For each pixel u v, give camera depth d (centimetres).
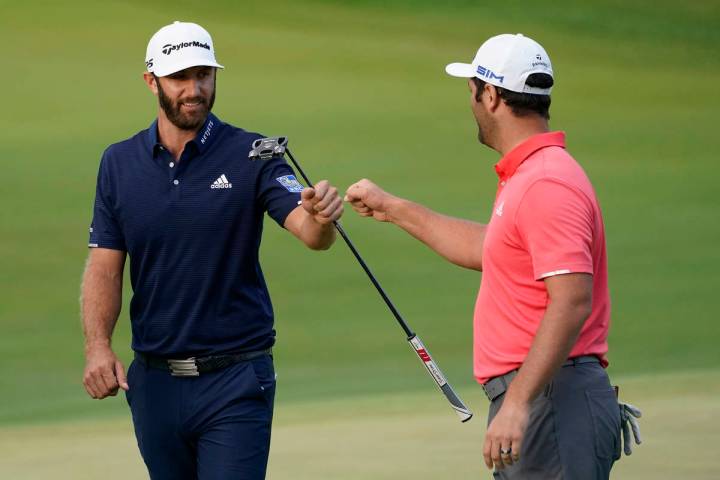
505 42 1412
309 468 2264
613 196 6844
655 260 5444
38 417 3109
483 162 7406
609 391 1384
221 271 1545
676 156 7956
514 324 1378
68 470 2355
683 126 8856
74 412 3192
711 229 6072
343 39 10956
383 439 2542
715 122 9019
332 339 4206
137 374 1600
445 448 2420
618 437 1404
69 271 5094
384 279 5047
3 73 9031
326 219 1466
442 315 4541
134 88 8894
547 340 1300
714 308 4606
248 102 8800
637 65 11081
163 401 1573
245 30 11044
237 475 1546
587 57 11269
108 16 10769
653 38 12075
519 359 1377
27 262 5172
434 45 11056
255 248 1566
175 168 1538
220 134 1559
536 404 1367
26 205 6100
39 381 3672
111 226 1592
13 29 10162
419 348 1502
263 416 1573
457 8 12606
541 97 1403
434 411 2917
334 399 3244
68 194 6344
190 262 1538
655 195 6869
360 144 7788
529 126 1407
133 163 1561
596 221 1362
